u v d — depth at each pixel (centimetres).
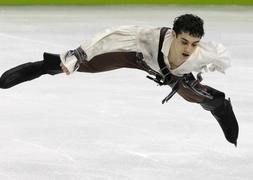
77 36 3394
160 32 1076
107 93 2097
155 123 1756
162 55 1078
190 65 1092
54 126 1694
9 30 3569
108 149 1523
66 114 1820
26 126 1689
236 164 1450
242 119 1833
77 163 1423
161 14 4566
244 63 2734
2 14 4450
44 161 1429
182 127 1727
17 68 1092
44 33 3478
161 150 1529
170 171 1389
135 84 2252
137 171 1383
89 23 3975
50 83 2227
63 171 1371
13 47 2983
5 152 1483
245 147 1573
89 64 1098
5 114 1805
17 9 4816
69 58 1066
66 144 1552
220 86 2277
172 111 1891
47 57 1080
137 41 1083
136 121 1769
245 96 2117
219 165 1440
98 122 1745
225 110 1200
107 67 1108
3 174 1345
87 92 2105
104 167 1402
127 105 1944
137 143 1574
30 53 2828
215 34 3578
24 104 1922
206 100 1162
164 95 2091
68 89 2141
